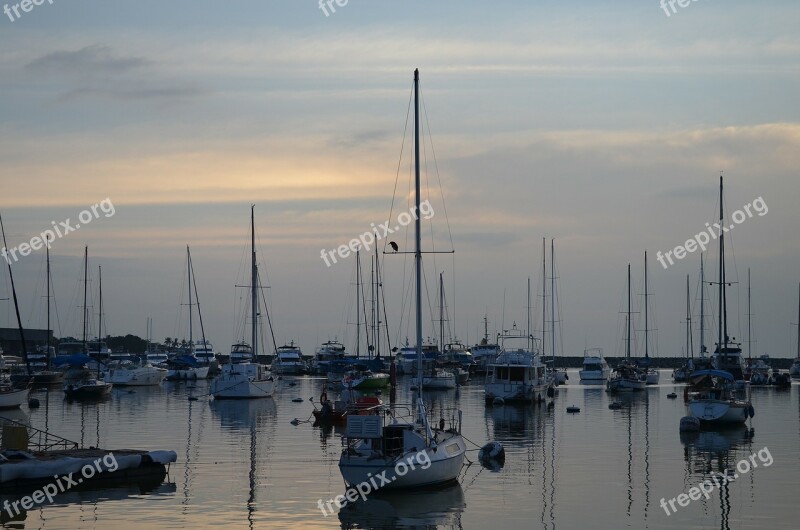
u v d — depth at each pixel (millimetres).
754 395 97938
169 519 31406
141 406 79062
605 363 127125
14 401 76000
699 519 31656
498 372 81125
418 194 43406
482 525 30812
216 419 66000
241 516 31938
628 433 56469
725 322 77688
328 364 132375
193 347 139125
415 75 44406
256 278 96188
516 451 47844
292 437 54156
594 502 34281
